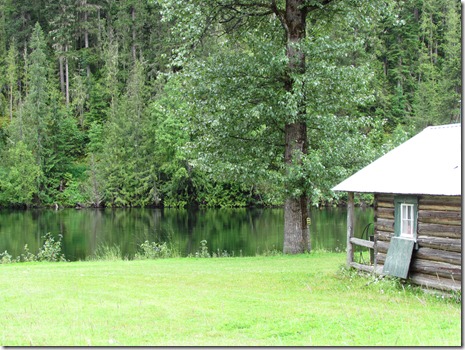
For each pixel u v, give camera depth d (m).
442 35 78.75
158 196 63.22
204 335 9.77
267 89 21.81
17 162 62.91
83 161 72.06
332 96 22.69
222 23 24.39
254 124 23.16
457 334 9.43
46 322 10.77
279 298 13.07
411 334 9.38
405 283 14.43
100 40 80.12
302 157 21.80
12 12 85.56
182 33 22.50
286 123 23.03
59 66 82.25
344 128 23.75
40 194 63.44
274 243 32.38
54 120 68.38
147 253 24.73
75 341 9.30
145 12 79.81
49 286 14.70
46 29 85.31
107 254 26.34
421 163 14.78
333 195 22.50
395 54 71.25
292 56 22.20
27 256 28.05
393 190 14.01
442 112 57.47
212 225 42.94
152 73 76.38
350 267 16.70
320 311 11.52
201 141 23.62
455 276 12.88
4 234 37.75
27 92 75.94
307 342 9.10
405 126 58.81
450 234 13.08
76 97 76.38
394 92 69.81
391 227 15.04
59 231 39.44
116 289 14.29
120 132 64.56
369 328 9.99
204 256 24.47
